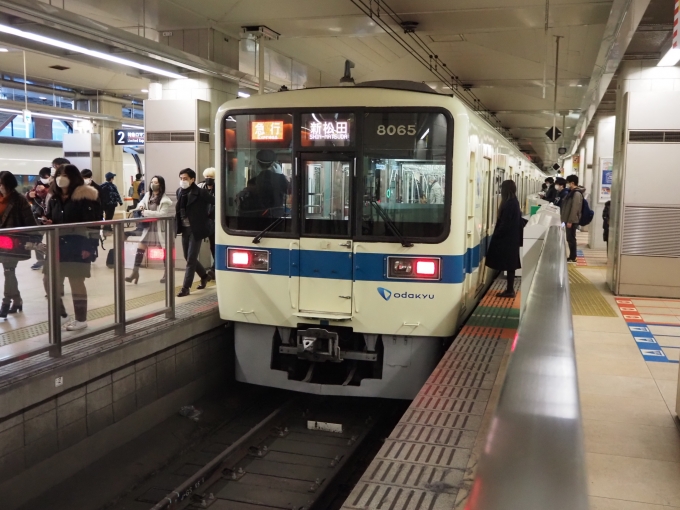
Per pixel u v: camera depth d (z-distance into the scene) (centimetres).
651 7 695
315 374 639
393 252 562
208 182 840
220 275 611
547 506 103
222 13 952
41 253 474
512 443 122
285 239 582
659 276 854
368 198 566
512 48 1245
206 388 686
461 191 554
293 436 600
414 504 289
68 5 905
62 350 505
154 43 823
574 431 126
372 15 916
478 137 637
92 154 1917
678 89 902
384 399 701
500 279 958
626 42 832
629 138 841
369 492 301
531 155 4091
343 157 567
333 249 572
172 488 500
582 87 1577
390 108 557
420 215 560
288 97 578
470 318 662
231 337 741
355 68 1459
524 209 1509
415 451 347
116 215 1623
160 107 1023
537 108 1994
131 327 592
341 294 574
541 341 183
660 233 846
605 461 351
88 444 504
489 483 112
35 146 2023
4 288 443
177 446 573
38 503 445
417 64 1410
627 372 520
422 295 561
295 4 912
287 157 581
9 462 427
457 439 363
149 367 583
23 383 433
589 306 797
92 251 531
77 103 1967
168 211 847
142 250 598
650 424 406
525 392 146
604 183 1686
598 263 1275
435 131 553
